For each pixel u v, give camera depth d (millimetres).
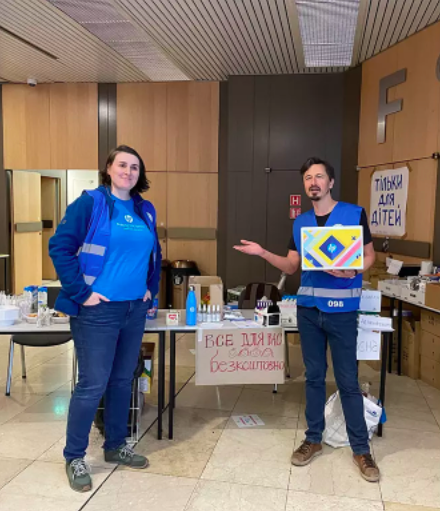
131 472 2588
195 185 7020
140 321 2594
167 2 4344
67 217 2361
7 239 7441
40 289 3248
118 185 2465
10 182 7383
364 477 2537
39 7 4500
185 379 4078
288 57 5809
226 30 5000
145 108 7000
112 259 2402
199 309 3234
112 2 4355
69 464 2479
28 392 3742
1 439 2953
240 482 2500
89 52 5742
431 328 3959
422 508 2299
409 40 5109
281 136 6500
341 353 2637
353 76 6168
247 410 3434
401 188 5262
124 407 2648
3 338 5340
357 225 2562
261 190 6598
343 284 2596
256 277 6691
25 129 7230
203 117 6910
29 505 2291
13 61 6129
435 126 4734
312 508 2287
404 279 4508
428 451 2854
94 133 7105
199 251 7105
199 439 2975
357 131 6188
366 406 2961
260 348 3014
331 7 4398
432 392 3820
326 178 2609
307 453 2691
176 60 5973
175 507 2289
